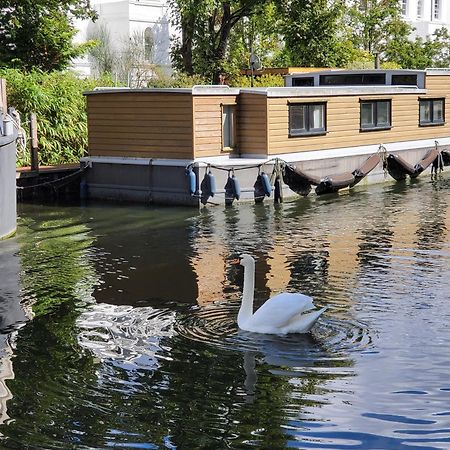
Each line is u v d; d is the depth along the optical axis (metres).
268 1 38.75
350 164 26.44
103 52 41.75
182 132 22.83
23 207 22.66
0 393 9.08
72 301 12.76
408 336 10.67
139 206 22.70
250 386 9.14
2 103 21.61
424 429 8.14
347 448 7.81
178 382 9.27
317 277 13.99
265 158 23.64
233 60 40.00
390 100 28.36
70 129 28.16
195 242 17.39
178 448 7.84
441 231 18.27
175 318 11.66
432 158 29.48
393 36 48.75
